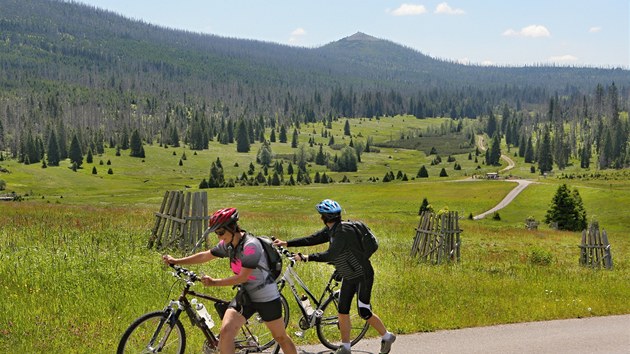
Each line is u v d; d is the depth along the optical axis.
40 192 150.00
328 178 194.12
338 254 8.12
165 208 18.23
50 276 12.25
